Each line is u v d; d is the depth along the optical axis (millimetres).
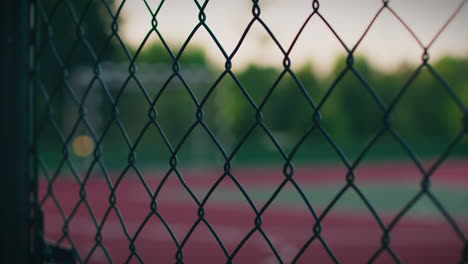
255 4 1114
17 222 1443
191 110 21531
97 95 16453
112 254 6781
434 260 6703
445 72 29922
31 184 1463
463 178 20016
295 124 29672
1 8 1422
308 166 24297
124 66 16734
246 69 29438
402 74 29453
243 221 10055
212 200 13523
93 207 11828
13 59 1438
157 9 1261
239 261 6477
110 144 20328
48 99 1453
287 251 7090
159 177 19734
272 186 17359
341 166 24141
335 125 30625
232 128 29641
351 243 7793
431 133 29688
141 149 21141
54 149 18125
